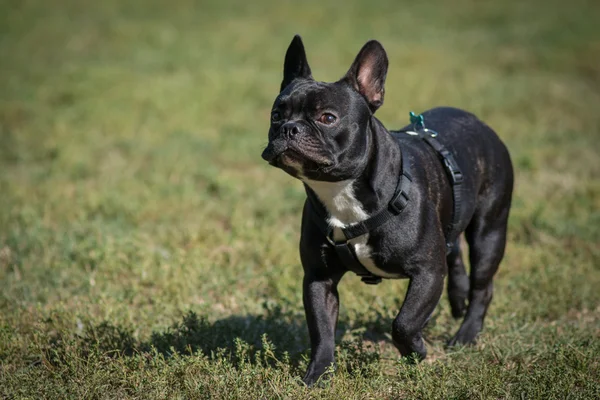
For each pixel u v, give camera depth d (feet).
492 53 84.43
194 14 109.81
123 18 106.42
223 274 32.91
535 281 31.42
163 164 48.98
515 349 25.53
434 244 23.12
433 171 24.32
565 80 72.95
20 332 27.27
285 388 21.66
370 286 31.45
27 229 37.68
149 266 33.14
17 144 53.72
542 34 92.68
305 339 26.96
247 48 88.58
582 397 21.61
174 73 76.74
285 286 31.55
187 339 25.82
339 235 22.74
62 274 32.71
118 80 72.02
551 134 56.13
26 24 102.17
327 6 114.83
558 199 42.65
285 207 41.78
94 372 22.81
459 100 65.16
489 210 27.35
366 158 22.45
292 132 21.56
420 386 21.98
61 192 43.45
